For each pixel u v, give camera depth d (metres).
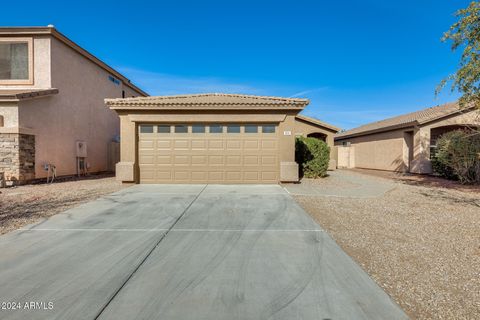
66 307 2.64
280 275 3.31
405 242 4.53
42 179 11.87
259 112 10.70
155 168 10.94
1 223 5.45
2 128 10.60
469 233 5.02
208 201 7.56
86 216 5.97
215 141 10.89
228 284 3.10
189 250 4.08
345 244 4.42
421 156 15.98
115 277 3.24
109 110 17.67
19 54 12.55
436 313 2.63
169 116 10.69
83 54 14.60
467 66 8.25
